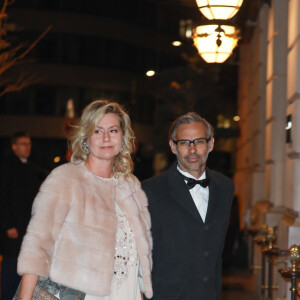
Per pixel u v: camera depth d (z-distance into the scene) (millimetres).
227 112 27031
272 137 10352
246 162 17188
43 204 4180
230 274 11805
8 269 8180
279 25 10172
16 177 8266
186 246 4867
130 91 46406
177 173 4977
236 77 26234
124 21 45875
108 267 4215
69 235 4195
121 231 4402
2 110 43125
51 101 43562
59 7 43500
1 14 10391
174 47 49906
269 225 9773
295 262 5703
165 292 4840
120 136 4441
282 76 10211
